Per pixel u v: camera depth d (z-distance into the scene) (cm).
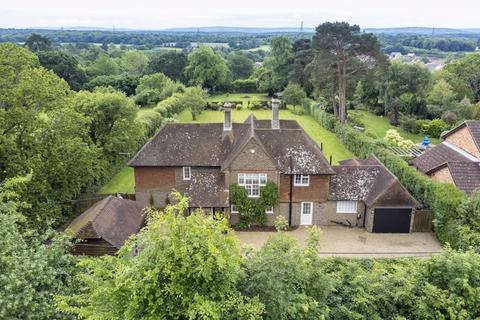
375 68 6600
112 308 1274
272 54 11888
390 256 3031
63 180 3369
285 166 3472
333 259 2631
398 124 7912
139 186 3856
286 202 3538
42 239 1948
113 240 2703
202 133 3900
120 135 4519
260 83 11775
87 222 2698
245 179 3447
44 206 3095
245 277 1382
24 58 3250
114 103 4416
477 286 1598
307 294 1502
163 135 3900
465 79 8694
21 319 1513
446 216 3153
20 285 1548
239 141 3753
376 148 4916
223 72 11881
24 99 2997
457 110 7406
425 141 5988
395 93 8131
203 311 1131
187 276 1202
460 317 1489
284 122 4784
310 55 9962
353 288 1750
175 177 3819
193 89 8606
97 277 1414
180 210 1326
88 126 4100
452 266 1620
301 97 9550
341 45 6644
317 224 3597
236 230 3488
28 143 3061
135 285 1181
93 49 16612
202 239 1255
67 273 1806
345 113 7419
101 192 4278
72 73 10306
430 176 4141
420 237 3359
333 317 1619
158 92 9456
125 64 14562
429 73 8381
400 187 3356
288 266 1398
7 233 1725
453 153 4228
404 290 1655
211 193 3453
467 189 3556
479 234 2522
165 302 1235
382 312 1652
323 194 3512
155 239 1258
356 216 3553
